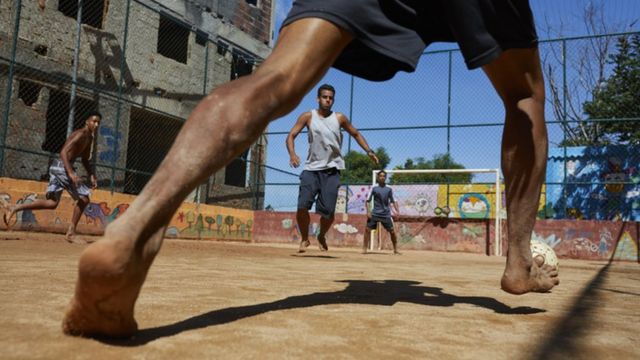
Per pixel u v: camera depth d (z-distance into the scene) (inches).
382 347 40.0
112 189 394.9
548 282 61.1
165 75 590.2
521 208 60.3
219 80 661.9
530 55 59.5
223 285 78.6
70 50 490.3
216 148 38.0
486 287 97.2
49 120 519.5
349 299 68.5
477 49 54.9
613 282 134.6
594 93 594.6
